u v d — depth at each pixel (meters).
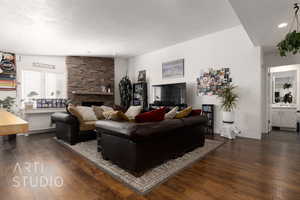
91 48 4.99
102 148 2.43
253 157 2.53
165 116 2.57
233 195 1.54
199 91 4.54
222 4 2.78
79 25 3.37
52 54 5.34
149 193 1.59
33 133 4.70
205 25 3.68
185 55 4.84
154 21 3.36
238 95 3.85
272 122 5.28
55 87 5.55
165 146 2.26
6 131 0.78
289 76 5.21
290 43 2.04
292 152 2.75
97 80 6.09
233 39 3.90
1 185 1.76
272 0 1.98
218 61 4.16
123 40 4.46
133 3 2.65
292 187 1.67
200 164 2.27
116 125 2.03
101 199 1.50
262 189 1.64
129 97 6.25
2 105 4.45
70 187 1.71
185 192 1.60
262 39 3.24
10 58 4.80
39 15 2.88
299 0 1.96
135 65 6.55
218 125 4.18
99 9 2.78
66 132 3.43
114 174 1.97
